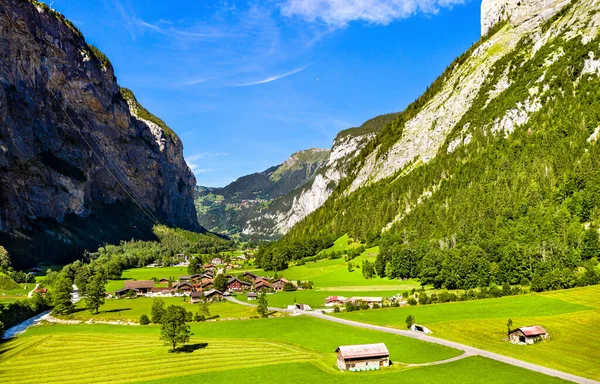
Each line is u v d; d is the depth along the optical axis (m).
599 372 80.31
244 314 150.25
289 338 117.75
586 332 100.88
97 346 113.25
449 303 139.75
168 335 106.62
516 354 92.19
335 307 147.75
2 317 145.00
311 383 84.00
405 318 127.38
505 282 155.75
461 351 96.31
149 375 90.75
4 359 103.81
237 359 100.00
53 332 133.88
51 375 92.12
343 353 92.00
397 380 82.88
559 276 140.38
